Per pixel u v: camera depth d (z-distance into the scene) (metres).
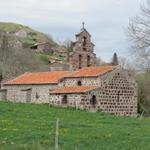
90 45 95.88
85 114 69.25
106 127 50.03
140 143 39.72
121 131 47.03
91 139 40.00
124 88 85.81
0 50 151.00
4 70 137.12
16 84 92.69
